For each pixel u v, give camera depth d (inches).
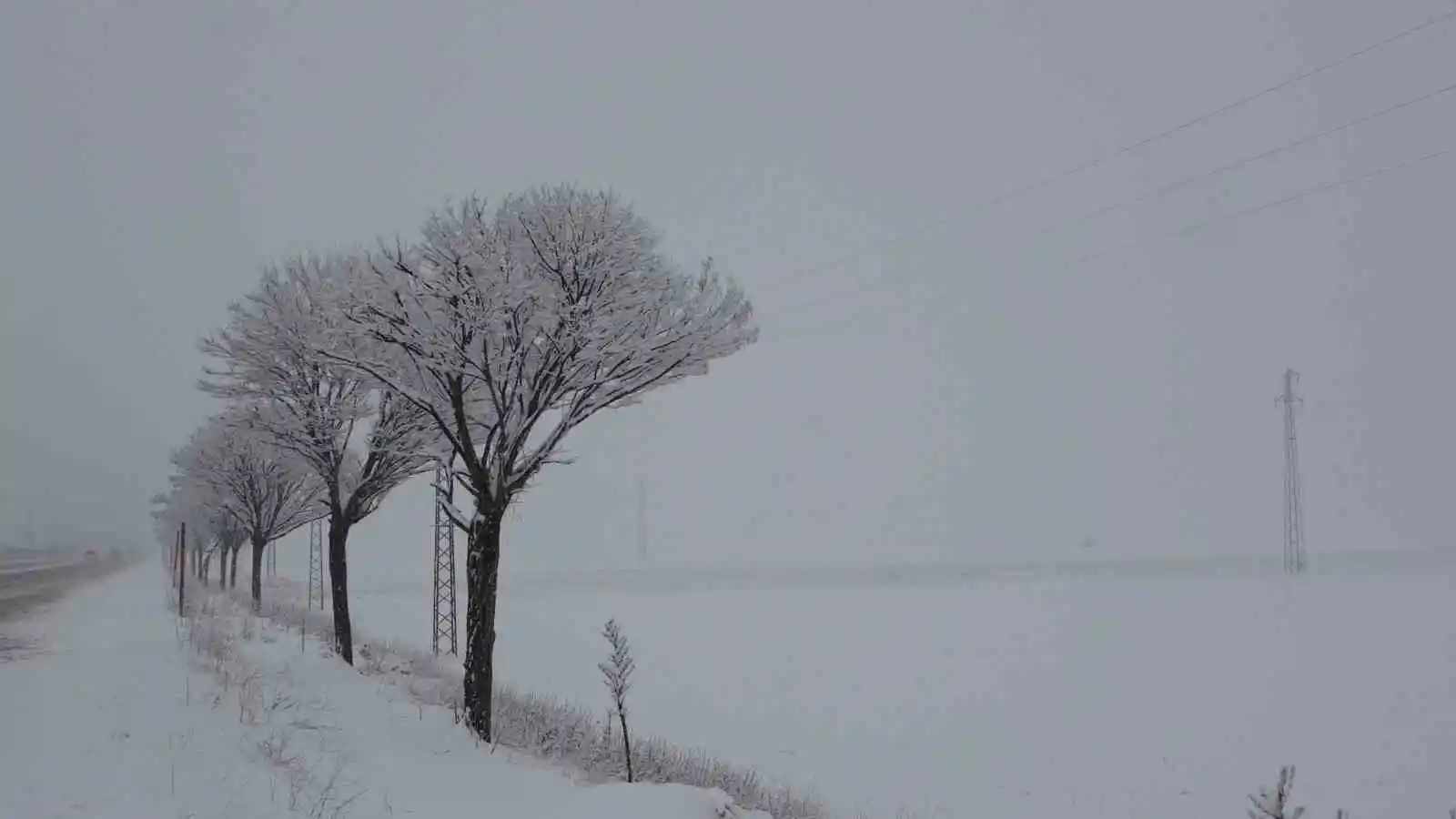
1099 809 518.6
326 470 635.5
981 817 500.4
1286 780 203.8
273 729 376.5
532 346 474.3
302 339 571.8
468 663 460.1
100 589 1331.2
